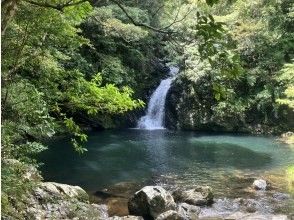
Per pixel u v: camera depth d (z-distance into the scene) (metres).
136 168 13.74
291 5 20.94
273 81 21.02
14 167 6.55
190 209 9.45
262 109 21.45
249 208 9.71
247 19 20.80
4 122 6.42
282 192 10.96
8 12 2.81
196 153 16.30
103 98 6.72
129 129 22.75
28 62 6.91
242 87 21.97
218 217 9.19
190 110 22.94
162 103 23.92
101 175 12.77
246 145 18.08
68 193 9.26
